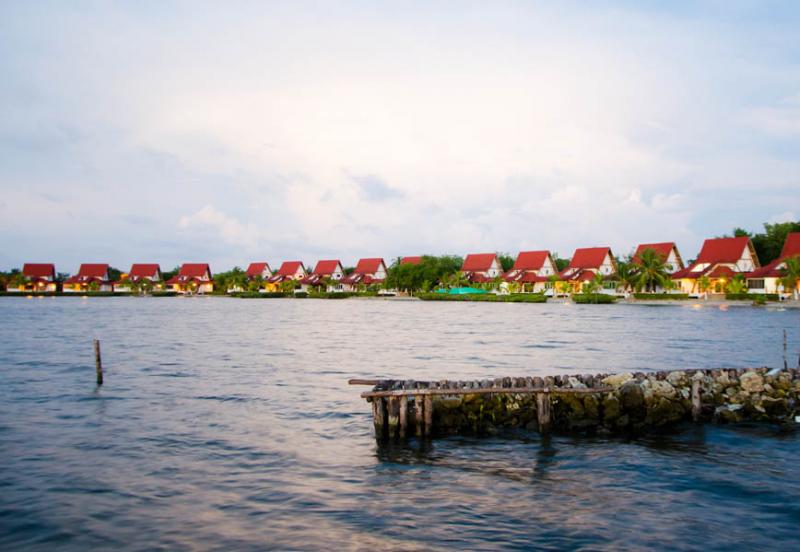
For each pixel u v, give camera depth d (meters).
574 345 43.16
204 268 193.50
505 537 11.80
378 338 50.22
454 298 136.50
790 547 11.46
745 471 15.84
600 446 18.11
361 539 11.67
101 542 11.59
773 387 21.36
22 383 28.03
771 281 95.38
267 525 12.30
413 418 19.25
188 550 11.26
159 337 52.03
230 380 28.78
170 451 17.20
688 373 21.64
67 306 117.19
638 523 12.52
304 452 17.22
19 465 15.95
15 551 11.22
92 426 19.94
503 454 17.28
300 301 148.25
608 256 131.25
